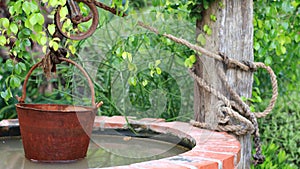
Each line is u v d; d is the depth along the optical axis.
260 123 3.27
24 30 2.11
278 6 2.52
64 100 3.57
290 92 3.62
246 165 2.27
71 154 1.75
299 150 3.31
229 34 2.21
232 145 1.78
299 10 2.76
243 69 2.22
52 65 1.79
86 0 1.72
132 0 2.51
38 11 1.90
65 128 1.70
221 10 2.21
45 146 1.71
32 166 1.69
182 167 1.38
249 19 2.24
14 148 2.03
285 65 3.09
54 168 1.66
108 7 1.79
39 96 3.72
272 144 3.01
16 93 3.54
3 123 2.28
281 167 3.06
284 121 3.44
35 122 1.70
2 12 3.54
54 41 1.75
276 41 2.53
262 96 3.31
